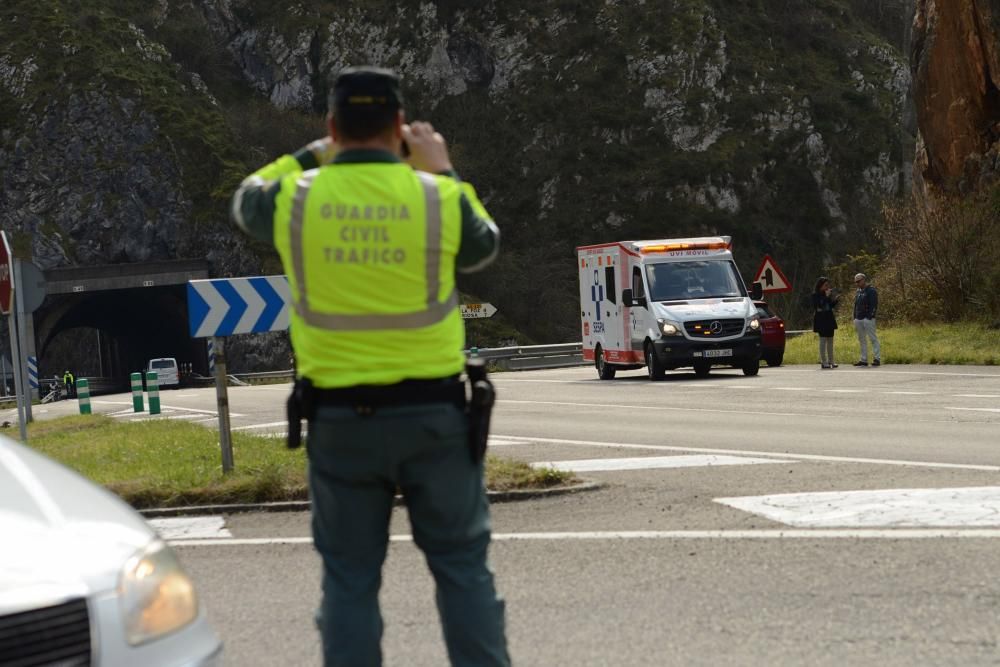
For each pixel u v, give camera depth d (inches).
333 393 333.4
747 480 844.0
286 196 340.8
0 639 298.8
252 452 1084.5
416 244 334.3
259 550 690.2
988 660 421.1
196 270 7628.0
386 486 345.7
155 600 328.8
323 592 350.3
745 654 440.1
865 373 2092.8
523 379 2640.3
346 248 333.1
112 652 314.7
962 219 2869.1
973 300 2805.1
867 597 508.4
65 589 313.3
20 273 1605.6
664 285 2271.2
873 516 677.9
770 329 2600.9
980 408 1349.7
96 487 400.2
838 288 3602.4
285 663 462.0
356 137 342.6
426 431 333.7
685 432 1230.3
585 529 691.4
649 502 770.2
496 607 349.4
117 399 3548.2
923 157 3398.1
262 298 947.3
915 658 426.6
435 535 344.8
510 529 706.2
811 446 1044.5
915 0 3481.8
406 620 510.3
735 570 568.7
